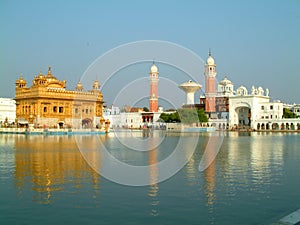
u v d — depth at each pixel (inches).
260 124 5915.4
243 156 1515.7
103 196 724.7
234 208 642.8
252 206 655.8
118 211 621.6
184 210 629.9
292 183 863.7
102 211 620.7
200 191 775.1
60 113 4352.9
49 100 4281.5
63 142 2379.4
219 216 596.7
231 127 5767.7
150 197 719.7
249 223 562.3
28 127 3892.7
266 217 591.2
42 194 735.7
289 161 1316.4
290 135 4003.4
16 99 4626.0
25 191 761.6
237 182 879.1
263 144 2347.4
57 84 4564.5
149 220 575.2
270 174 1001.5
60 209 631.2
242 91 6299.2
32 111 4330.7
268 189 795.4
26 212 613.0
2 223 558.6
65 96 4379.9
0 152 1609.3
